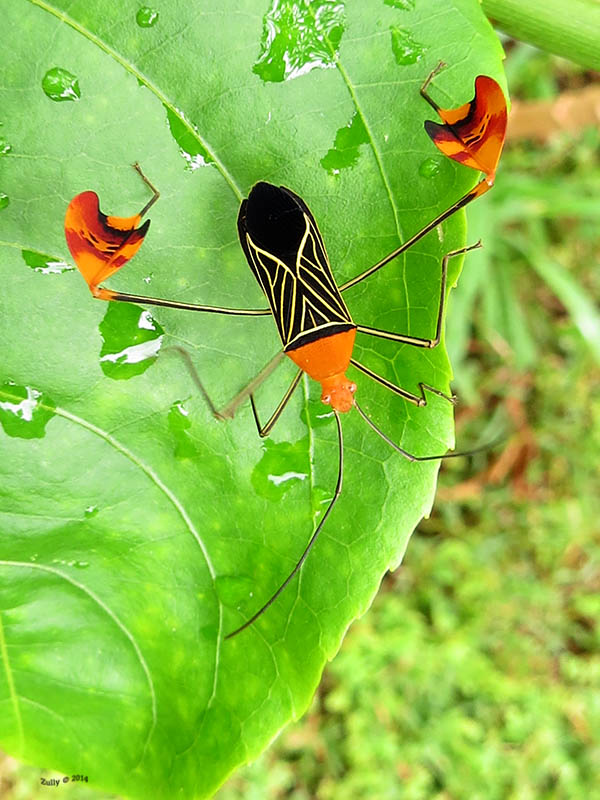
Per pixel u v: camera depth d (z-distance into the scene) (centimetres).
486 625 25
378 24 9
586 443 26
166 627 8
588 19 9
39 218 9
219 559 9
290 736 23
